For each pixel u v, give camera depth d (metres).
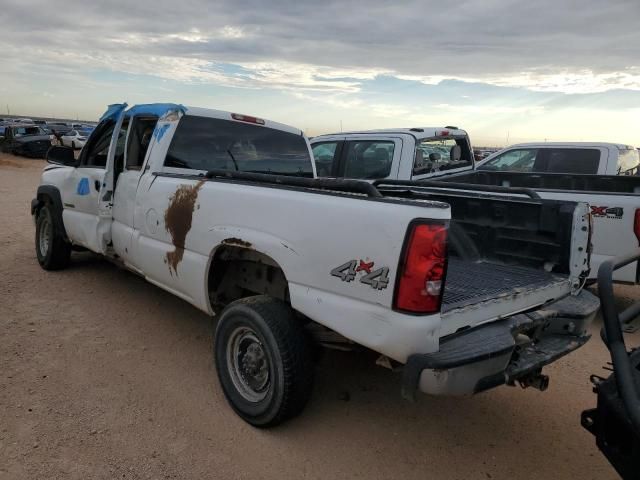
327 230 2.85
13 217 10.49
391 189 4.81
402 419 3.59
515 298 3.18
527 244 3.87
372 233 2.66
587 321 3.42
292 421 3.47
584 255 3.73
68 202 5.78
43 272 6.41
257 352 3.38
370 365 4.38
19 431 3.13
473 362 2.56
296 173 5.35
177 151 4.42
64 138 33.34
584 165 8.76
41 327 4.72
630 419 2.02
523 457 3.24
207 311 3.83
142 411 3.46
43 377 3.81
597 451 3.33
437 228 2.54
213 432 3.28
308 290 2.96
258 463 3.02
